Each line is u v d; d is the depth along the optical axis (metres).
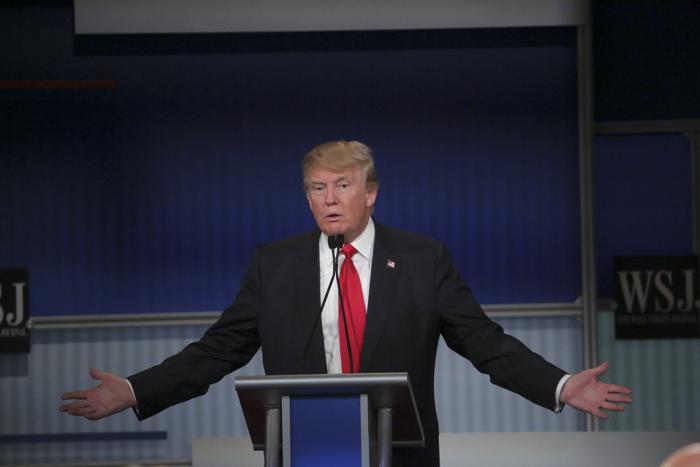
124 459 22.19
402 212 22.14
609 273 22.34
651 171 22.36
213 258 22.16
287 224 22.14
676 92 22.28
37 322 22.08
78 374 22.16
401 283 9.10
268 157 22.11
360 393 7.27
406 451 8.75
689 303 22.25
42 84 21.80
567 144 22.03
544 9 21.47
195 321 22.06
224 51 22.00
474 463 15.20
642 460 14.87
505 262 22.12
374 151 22.12
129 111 22.03
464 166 22.14
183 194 22.14
